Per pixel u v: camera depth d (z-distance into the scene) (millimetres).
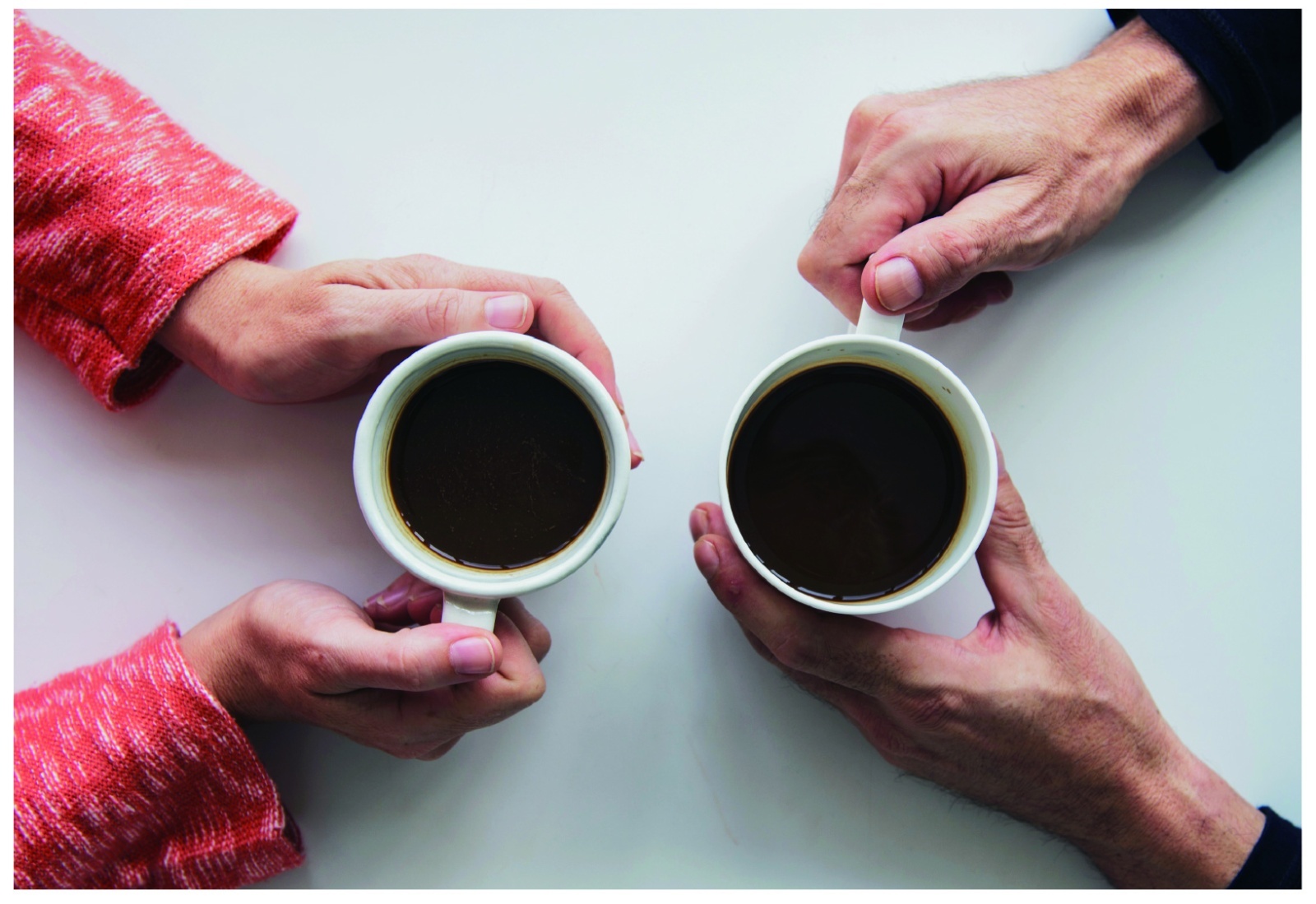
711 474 442
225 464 439
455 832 446
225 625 405
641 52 448
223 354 402
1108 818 418
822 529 375
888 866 448
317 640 369
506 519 362
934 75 449
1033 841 449
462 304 373
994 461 347
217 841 407
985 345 448
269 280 402
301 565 439
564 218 446
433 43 447
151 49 443
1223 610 448
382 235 444
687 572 445
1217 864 420
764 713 447
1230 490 448
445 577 341
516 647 381
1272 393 446
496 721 387
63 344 411
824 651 381
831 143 448
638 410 442
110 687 396
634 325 444
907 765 427
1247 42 411
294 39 446
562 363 344
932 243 371
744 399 344
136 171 401
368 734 394
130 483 439
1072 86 413
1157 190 447
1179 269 447
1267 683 448
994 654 398
